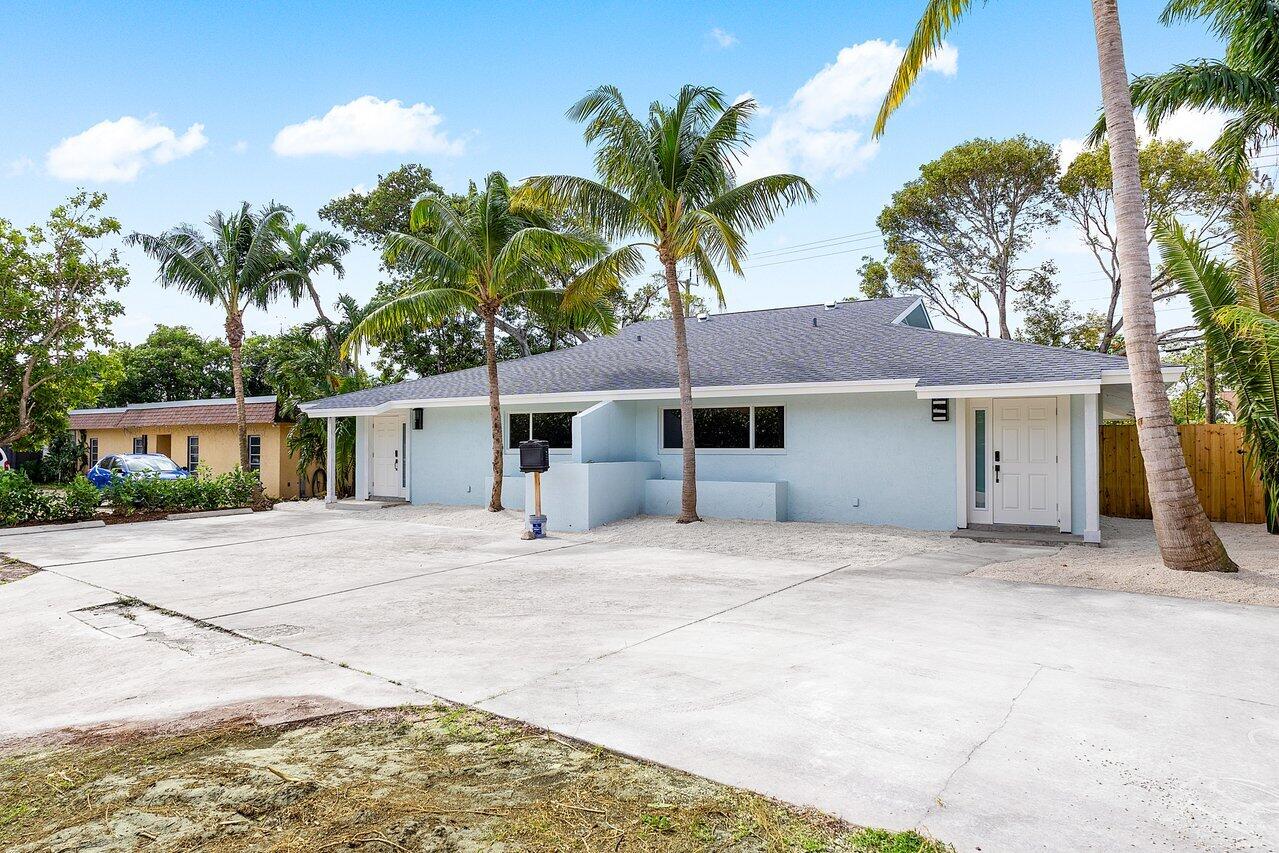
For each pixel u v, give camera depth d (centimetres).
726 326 1914
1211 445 1281
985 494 1202
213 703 466
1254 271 1120
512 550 1123
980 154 2631
